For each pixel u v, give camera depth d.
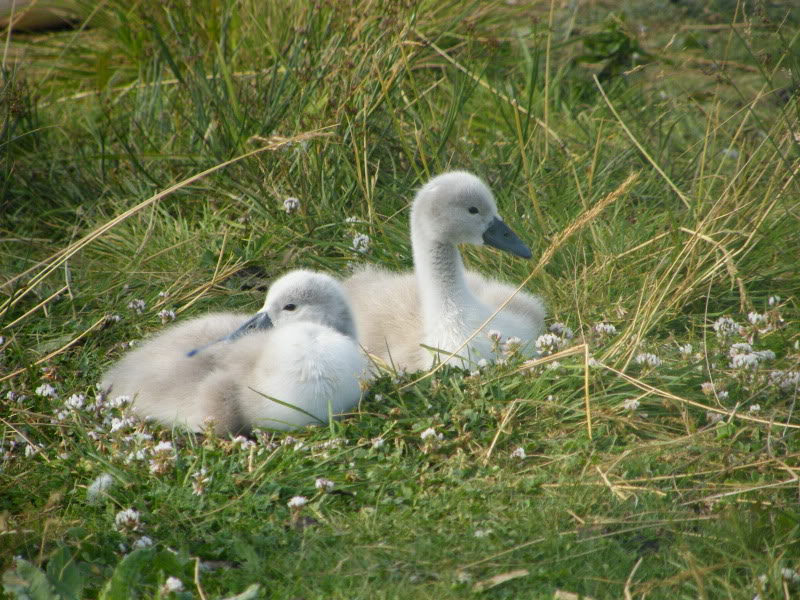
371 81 13.41
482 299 10.47
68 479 8.02
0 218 13.48
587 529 7.16
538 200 13.22
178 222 12.91
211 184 13.48
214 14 16.78
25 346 10.54
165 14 17.08
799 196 12.18
